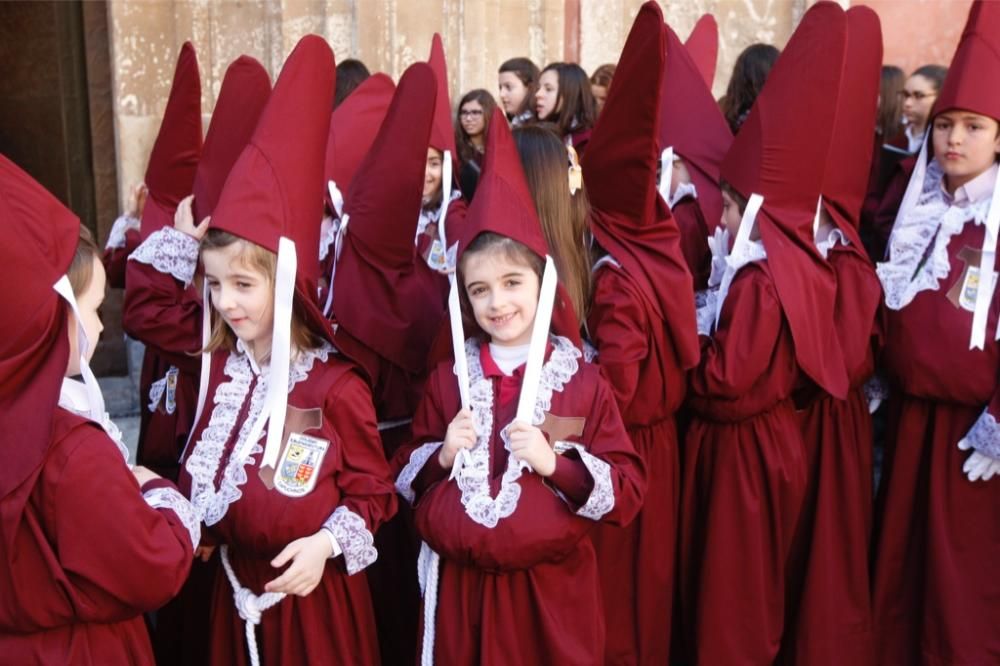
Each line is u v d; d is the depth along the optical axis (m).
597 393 1.94
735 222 2.51
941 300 2.57
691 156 3.04
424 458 1.94
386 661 2.48
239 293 1.75
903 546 2.70
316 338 1.89
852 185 2.71
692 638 2.59
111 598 1.48
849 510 2.61
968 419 2.56
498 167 1.90
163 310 2.38
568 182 2.11
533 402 1.83
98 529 1.45
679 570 2.62
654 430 2.43
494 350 1.98
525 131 2.15
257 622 1.87
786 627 2.65
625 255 2.26
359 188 2.41
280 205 1.76
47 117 4.29
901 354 2.62
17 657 1.48
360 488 1.84
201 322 2.37
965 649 2.55
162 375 2.88
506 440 1.87
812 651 2.57
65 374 1.44
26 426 1.41
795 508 2.49
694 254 2.99
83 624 1.53
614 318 2.22
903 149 3.78
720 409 2.44
